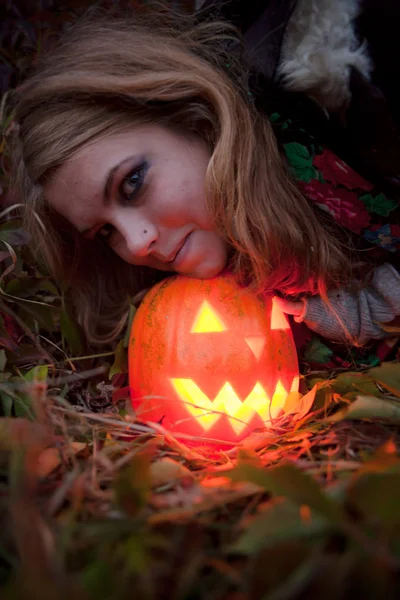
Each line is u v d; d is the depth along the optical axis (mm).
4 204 1610
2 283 1476
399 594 589
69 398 1438
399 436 1035
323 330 1482
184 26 1442
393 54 1326
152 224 1291
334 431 1075
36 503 809
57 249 1597
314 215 1427
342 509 667
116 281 1745
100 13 1607
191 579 612
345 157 1396
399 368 1104
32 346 1415
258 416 1279
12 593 562
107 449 972
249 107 1354
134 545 665
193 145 1314
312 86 1302
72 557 677
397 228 1449
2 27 1786
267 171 1359
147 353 1332
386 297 1420
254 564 610
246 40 1371
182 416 1288
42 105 1315
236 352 1275
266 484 706
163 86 1282
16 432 860
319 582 577
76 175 1282
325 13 1278
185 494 817
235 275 1383
